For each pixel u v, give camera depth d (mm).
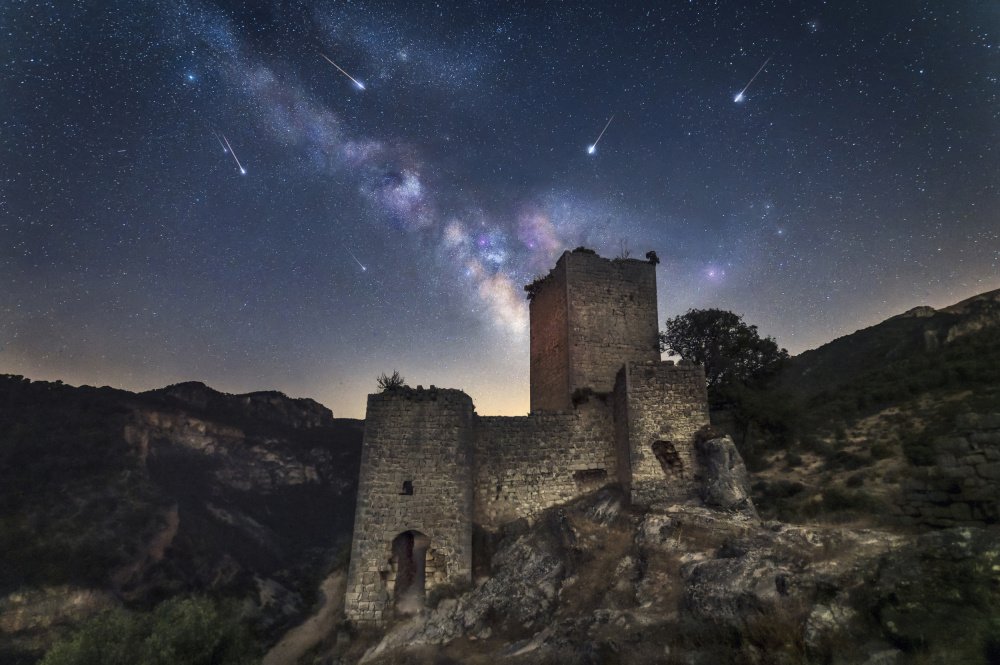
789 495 23531
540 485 22656
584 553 18516
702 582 13578
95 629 17609
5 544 49094
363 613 18828
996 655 8070
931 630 9078
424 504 20453
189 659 17734
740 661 10797
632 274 27344
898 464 22922
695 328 31594
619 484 22438
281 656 20297
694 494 20547
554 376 27094
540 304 29812
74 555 49688
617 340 26219
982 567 9844
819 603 10969
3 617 42250
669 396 22203
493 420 23250
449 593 19328
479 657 15883
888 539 13086
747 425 30922
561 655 14156
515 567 19578
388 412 21453
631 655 12406
